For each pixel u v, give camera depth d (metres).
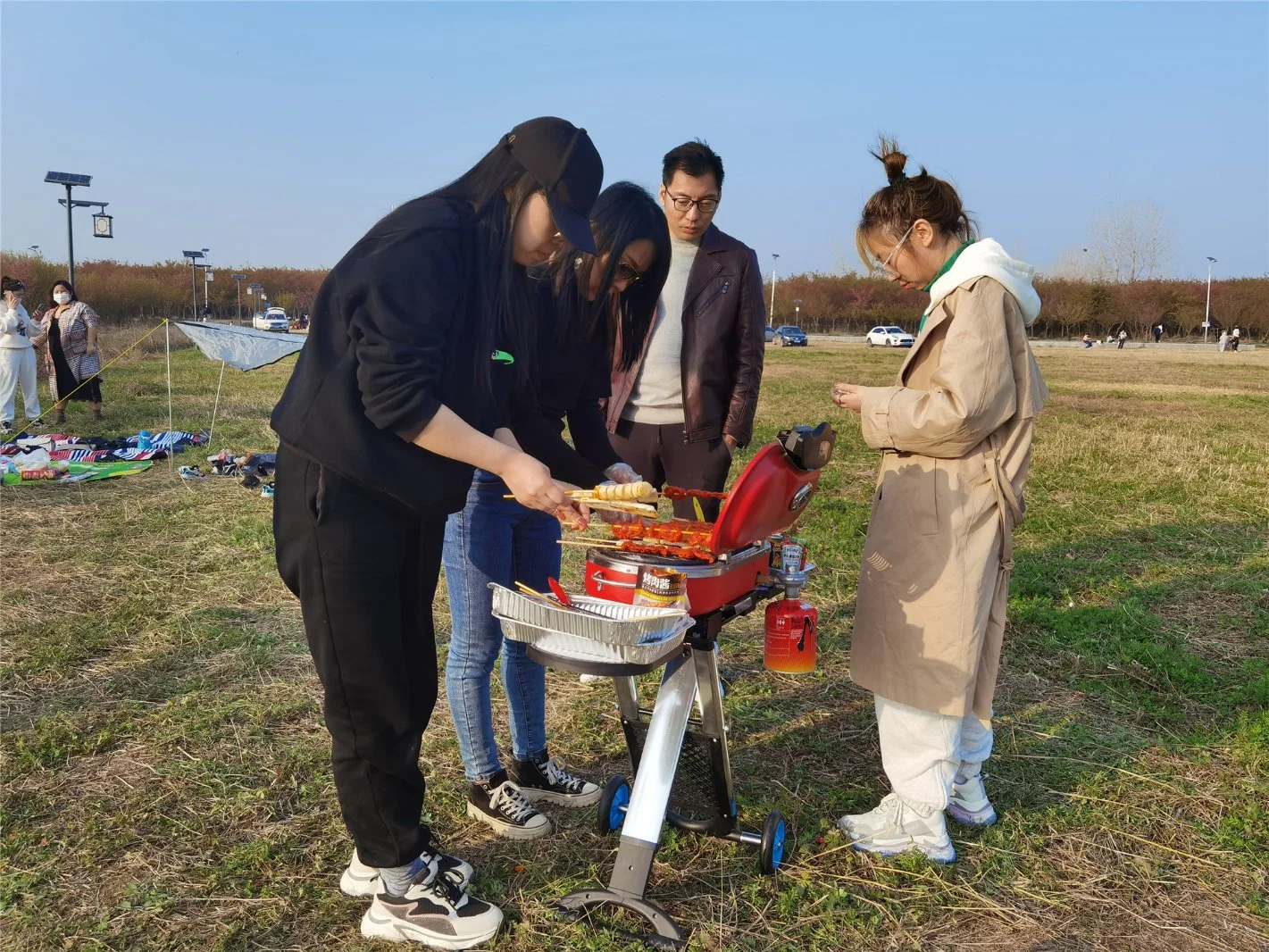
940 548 2.63
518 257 2.21
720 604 2.43
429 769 3.28
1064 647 4.50
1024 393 2.62
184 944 2.37
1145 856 2.82
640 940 2.37
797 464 2.36
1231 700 3.88
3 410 11.28
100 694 3.86
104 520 6.82
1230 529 6.78
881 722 2.82
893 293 71.94
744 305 3.88
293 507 2.13
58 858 2.71
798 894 2.58
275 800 3.05
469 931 2.36
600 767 3.34
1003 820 3.01
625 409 3.97
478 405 2.17
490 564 2.76
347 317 2.00
